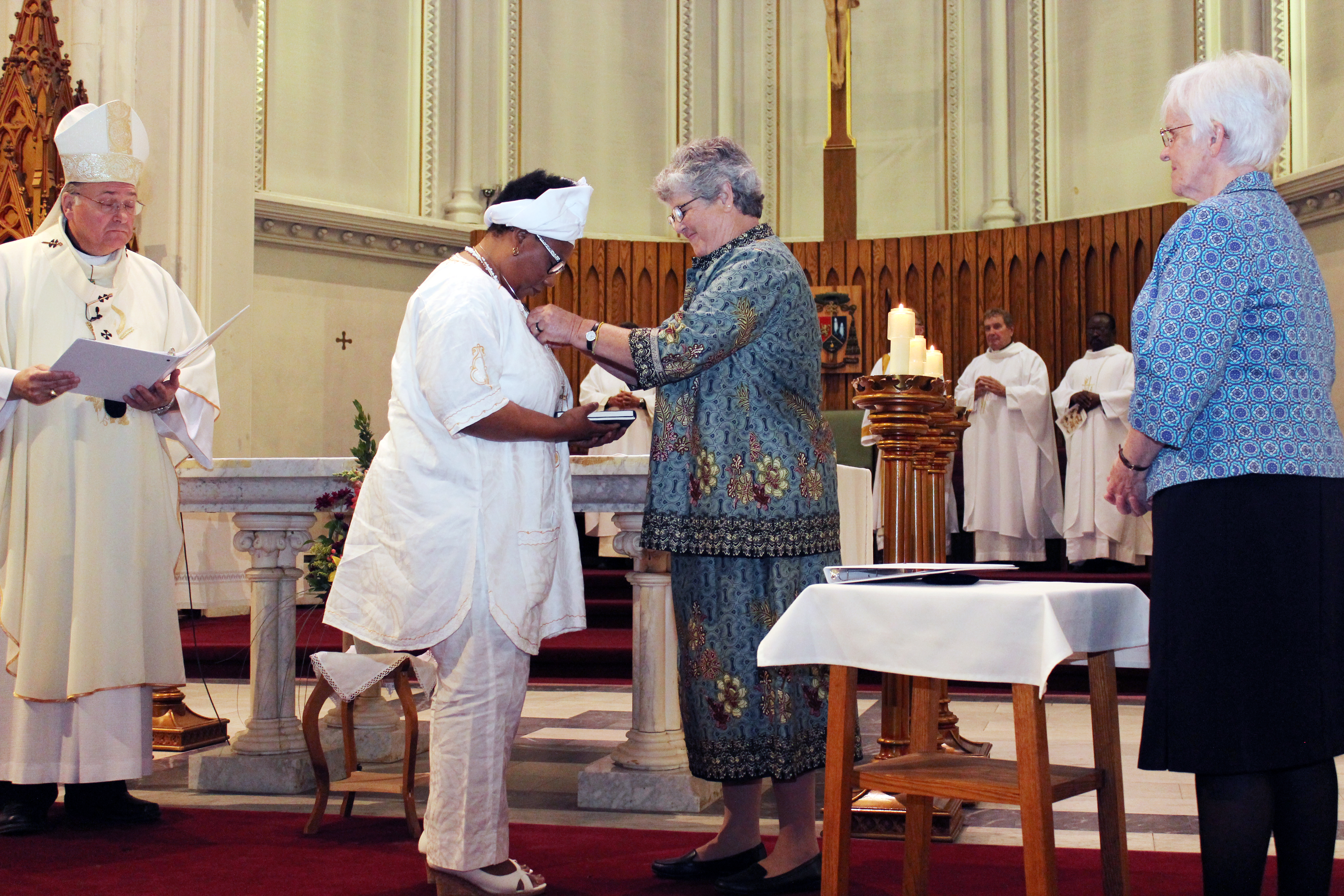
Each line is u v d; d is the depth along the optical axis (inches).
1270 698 83.7
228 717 210.2
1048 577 294.2
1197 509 86.0
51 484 132.3
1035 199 401.1
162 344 142.6
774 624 107.3
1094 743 93.4
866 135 422.3
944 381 136.9
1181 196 95.5
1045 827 80.9
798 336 108.5
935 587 88.6
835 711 92.6
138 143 140.1
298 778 155.4
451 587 101.0
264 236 359.6
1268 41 356.2
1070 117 398.3
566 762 177.8
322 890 110.7
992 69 405.4
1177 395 84.3
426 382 100.3
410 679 183.6
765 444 107.3
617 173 418.9
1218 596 84.9
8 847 126.6
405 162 397.7
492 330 101.5
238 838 130.6
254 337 356.5
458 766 102.4
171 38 300.4
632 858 122.9
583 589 111.8
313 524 162.7
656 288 384.5
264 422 357.7
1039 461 341.4
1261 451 84.6
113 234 138.3
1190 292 85.2
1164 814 145.6
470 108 400.2
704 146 110.7
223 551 298.5
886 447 138.5
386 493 103.8
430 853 103.3
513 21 404.5
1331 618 85.4
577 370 377.4
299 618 294.0
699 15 424.2
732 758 107.3
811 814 112.0
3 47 287.0
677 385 110.3
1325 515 85.6
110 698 133.9
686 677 110.0
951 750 148.1
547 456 107.0
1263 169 90.8
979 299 374.0
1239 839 84.3
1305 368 85.9
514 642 102.0
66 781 131.2
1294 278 86.4
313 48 374.9
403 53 396.8
